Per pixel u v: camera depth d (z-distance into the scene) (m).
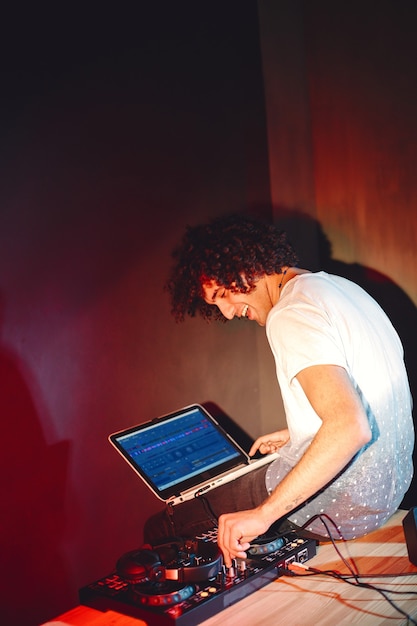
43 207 2.32
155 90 2.66
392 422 1.80
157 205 2.68
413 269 2.77
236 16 2.85
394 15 2.68
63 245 2.38
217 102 2.86
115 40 2.53
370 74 2.78
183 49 2.76
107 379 2.52
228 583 1.69
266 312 1.95
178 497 2.03
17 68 2.24
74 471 2.43
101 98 2.49
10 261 2.23
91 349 2.47
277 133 2.85
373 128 2.80
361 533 1.92
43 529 2.34
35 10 2.29
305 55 2.94
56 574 2.38
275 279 1.91
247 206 2.92
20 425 2.27
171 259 2.73
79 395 2.44
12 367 2.25
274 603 1.65
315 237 3.00
